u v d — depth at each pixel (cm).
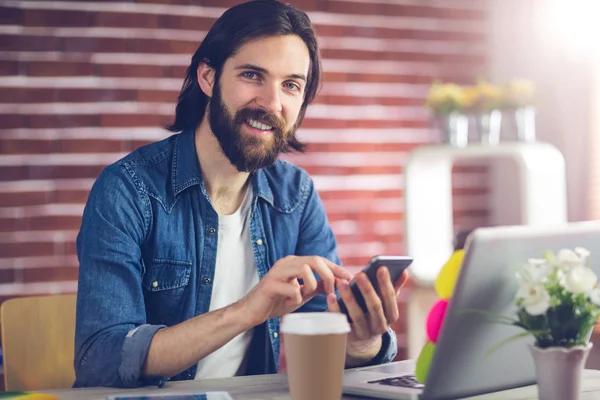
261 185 239
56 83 446
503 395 165
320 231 251
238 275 234
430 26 530
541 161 480
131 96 460
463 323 149
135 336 187
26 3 440
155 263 221
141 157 225
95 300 200
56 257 447
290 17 219
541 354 147
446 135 492
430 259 497
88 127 453
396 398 158
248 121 217
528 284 146
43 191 445
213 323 181
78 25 450
